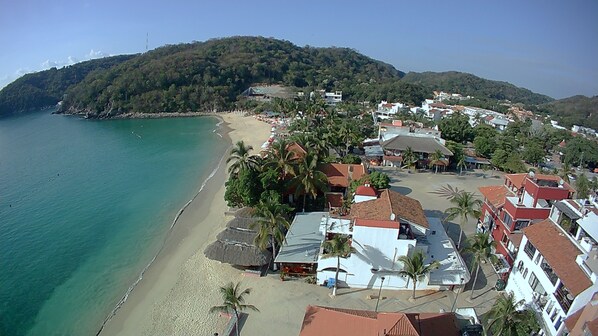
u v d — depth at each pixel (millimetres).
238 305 37250
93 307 47312
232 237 52312
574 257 35156
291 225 56219
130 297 48406
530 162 115500
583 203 41938
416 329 31484
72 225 69938
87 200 81938
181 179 95250
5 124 185125
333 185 71750
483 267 50312
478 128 132375
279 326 40531
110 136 153125
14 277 54125
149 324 43000
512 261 47219
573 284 32438
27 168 106125
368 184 57500
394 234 43031
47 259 58656
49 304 48156
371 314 35438
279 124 158625
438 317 35375
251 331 39875
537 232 41000
